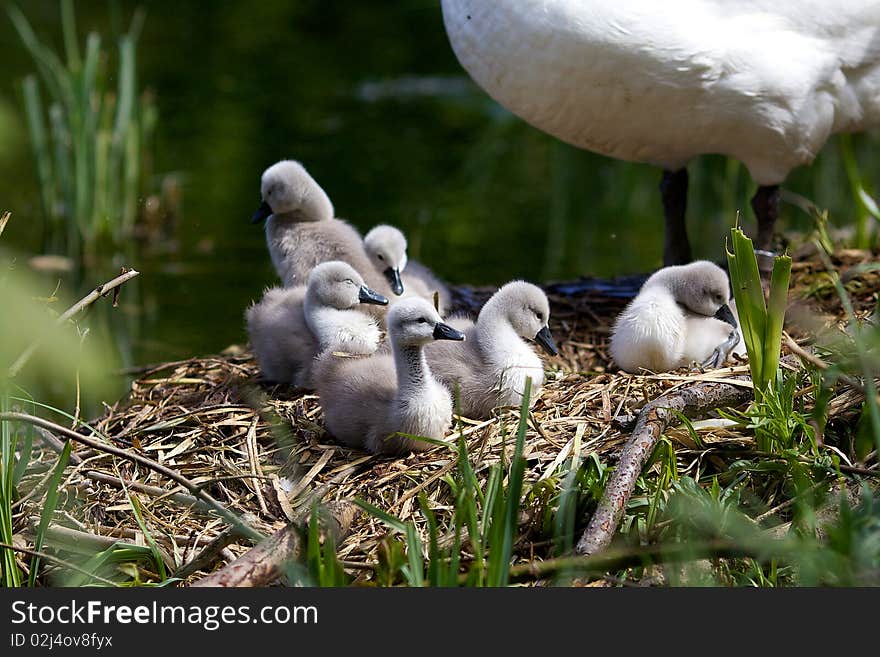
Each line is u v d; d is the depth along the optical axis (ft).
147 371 32.73
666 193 37.01
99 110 49.16
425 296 33.76
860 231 40.91
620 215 52.60
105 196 47.80
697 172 53.06
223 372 32.45
